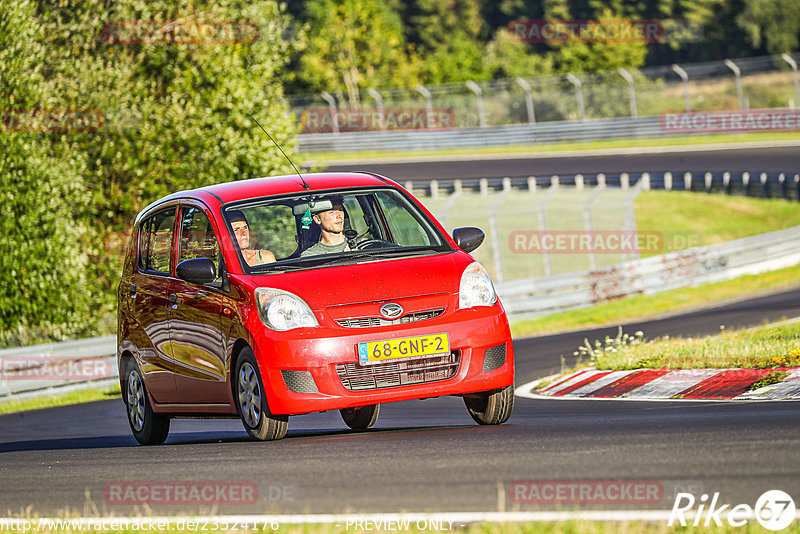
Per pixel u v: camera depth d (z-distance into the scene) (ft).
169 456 85.20
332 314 84.48
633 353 145.59
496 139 647.56
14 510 67.10
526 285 287.28
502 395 90.43
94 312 273.54
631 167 544.62
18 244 246.88
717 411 93.40
